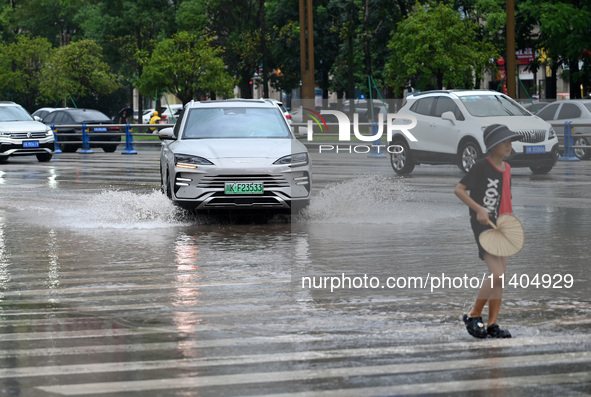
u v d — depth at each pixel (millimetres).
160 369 8539
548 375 8195
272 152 19750
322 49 75188
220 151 19781
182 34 70000
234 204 19562
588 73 53906
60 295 12250
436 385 7918
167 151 21062
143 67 72625
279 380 8117
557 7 49562
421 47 55125
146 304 11539
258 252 15578
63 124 51781
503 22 62062
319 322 10367
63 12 93875
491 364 8555
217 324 10367
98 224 19594
